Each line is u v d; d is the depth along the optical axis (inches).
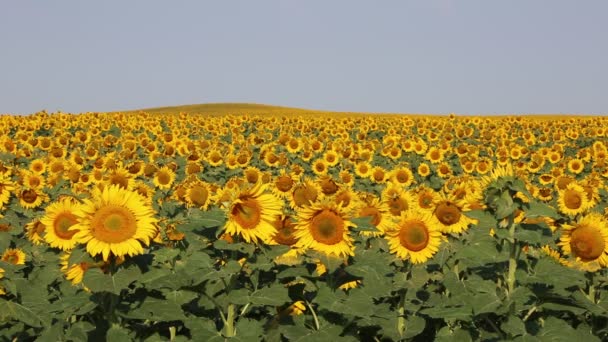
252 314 272.5
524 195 225.1
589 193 449.7
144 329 237.1
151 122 1594.5
